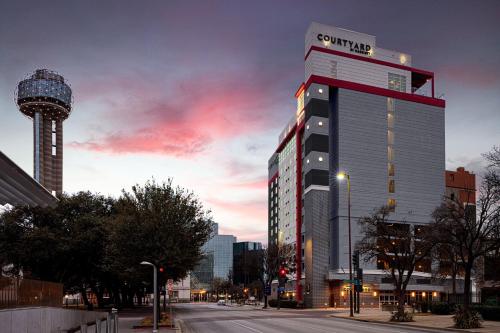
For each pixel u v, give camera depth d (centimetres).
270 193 14162
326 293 8419
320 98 8994
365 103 9006
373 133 8950
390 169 8975
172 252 3438
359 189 8675
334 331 2767
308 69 9369
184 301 17438
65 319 2664
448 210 3962
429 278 8312
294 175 10588
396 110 9231
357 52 9394
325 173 8881
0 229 5272
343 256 8306
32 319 1964
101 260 5069
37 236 5000
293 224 10500
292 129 10794
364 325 3338
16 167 1622
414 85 10388
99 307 6562
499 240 3209
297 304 7825
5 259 5128
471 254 3206
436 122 9500
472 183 11094
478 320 2945
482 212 3234
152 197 3631
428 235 3931
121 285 6575
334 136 8900
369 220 4469
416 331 2783
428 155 9300
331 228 8669
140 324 3194
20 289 1905
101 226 4978
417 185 9094
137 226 3484
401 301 3844
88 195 5794
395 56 9694
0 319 1622
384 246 4366
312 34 9188
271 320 3984
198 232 3766
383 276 8106
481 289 5931
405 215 8875
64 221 5438
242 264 11450
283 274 7456
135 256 3469
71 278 5794
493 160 3209
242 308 7869
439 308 4469
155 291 2608
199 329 3027
